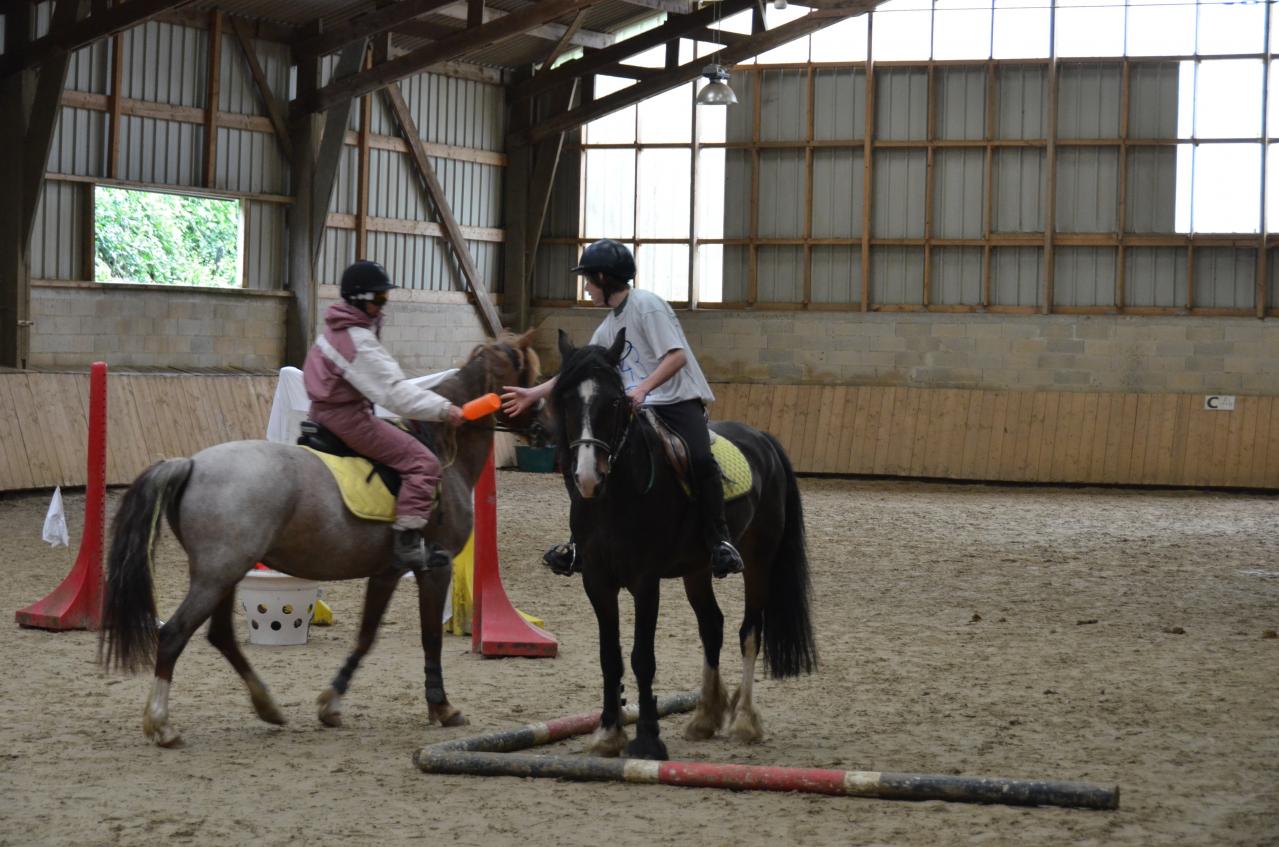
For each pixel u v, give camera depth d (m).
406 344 19.83
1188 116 19.66
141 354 16.48
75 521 13.14
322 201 18.00
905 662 7.23
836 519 14.98
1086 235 20.05
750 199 21.25
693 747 5.35
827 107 20.86
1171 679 6.79
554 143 21.38
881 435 20.31
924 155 20.61
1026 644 7.80
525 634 7.23
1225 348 19.55
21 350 15.11
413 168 19.95
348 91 17.56
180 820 4.21
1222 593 9.97
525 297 21.69
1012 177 20.31
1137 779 4.82
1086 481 19.47
